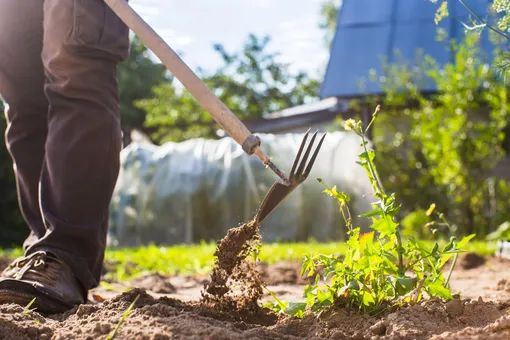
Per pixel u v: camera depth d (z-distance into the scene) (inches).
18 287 90.0
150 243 442.0
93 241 98.4
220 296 86.8
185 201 459.2
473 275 174.6
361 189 431.2
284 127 648.4
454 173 404.8
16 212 577.0
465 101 406.9
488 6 123.4
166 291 148.3
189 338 66.1
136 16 89.7
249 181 460.1
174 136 837.8
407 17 480.1
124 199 462.9
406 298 83.2
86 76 98.1
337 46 487.2
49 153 99.1
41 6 105.2
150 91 1087.0
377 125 470.0
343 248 251.1
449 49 432.8
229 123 84.6
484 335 63.4
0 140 561.9
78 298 96.3
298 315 84.6
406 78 449.4
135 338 66.5
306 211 439.2
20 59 106.8
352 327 77.8
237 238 85.8
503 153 416.8
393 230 82.0
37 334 73.6
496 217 399.9
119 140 102.0
